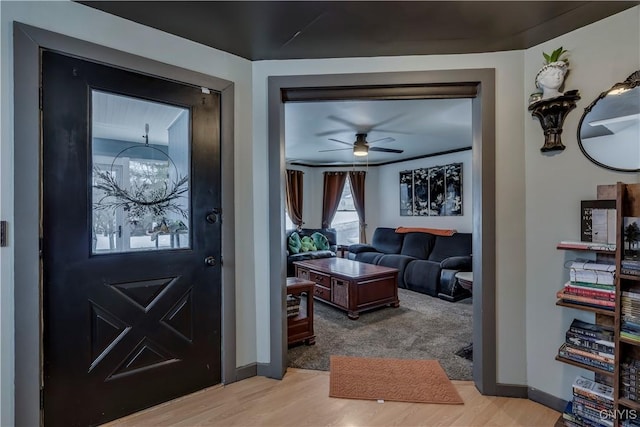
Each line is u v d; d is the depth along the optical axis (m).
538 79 1.83
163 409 1.86
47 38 1.56
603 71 1.71
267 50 2.10
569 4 1.60
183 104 1.97
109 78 1.73
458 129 3.99
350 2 1.61
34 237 1.53
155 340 1.88
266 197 2.26
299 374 2.28
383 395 2.01
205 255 2.06
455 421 1.76
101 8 1.68
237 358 2.19
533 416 1.80
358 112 3.34
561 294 1.67
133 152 1.82
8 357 1.49
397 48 2.03
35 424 1.54
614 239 1.65
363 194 6.78
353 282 3.50
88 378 1.68
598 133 1.71
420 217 5.86
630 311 1.41
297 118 3.55
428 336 2.98
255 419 1.78
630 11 1.63
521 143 1.99
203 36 1.94
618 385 1.43
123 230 1.79
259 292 2.28
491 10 1.65
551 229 1.88
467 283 3.70
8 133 1.48
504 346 2.01
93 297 1.69
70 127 1.63
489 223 2.02
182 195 1.98
